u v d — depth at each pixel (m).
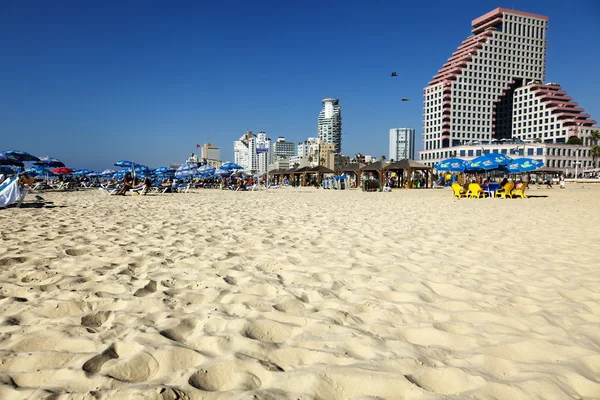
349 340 2.33
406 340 2.40
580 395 1.82
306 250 5.05
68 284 3.39
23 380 1.83
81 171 39.78
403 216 9.59
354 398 1.74
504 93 125.75
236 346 2.22
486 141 111.94
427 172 37.44
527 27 126.12
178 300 3.04
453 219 8.93
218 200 15.85
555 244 5.61
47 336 2.29
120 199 15.77
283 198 18.34
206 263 4.24
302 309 2.91
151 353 2.08
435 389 1.84
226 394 1.74
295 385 1.81
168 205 12.61
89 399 1.66
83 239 5.62
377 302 3.06
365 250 5.05
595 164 93.94
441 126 121.00
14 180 10.95
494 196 19.95
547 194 22.67
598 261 4.50
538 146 90.81
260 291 3.32
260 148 31.20
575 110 111.31
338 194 23.80
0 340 2.25
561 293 3.32
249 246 5.29
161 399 1.66
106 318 2.67
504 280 3.72
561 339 2.41
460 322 2.67
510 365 2.07
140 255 4.61
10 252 4.60
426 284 3.55
